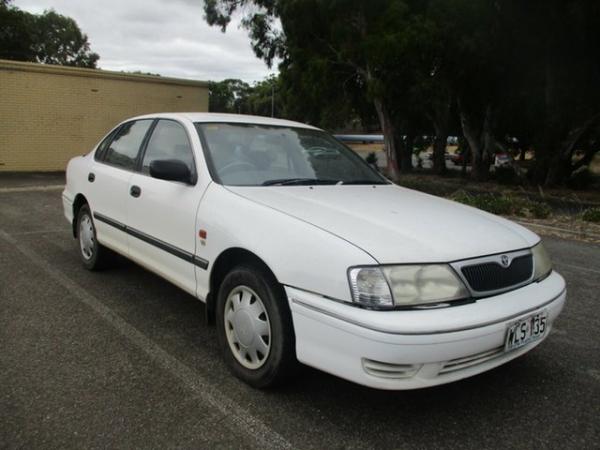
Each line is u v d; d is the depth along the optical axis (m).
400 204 3.36
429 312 2.44
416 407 2.89
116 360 3.29
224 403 2.83
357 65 17.27
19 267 5.26
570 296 5.05
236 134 3.94
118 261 5.23
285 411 2.78
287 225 2.83
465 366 2.56
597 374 3.38
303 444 2.50
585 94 16.55
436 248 2.63
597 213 9.80
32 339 3.56
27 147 15.80
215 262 3.23
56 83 16.03
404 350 2.35
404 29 14.48
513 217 10.34
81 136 16.75
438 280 2.52
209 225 3.26
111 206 4.53
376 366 2.42
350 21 15.88
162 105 18.33
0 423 2.55
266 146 3.95
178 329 3.83
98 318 3.99
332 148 4.38
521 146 26.25
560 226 9.31
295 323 2.67
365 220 2.90
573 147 18.48
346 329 2.44
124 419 2.64
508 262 2.81
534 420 2.80
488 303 2.60
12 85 15.27
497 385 3.19
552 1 14.03
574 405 2.98
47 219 8.03
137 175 4.23
